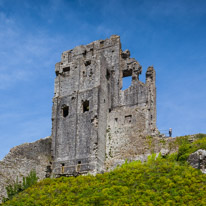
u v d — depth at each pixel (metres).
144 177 55.72
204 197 48.53
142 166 59.66
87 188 56.47
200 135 61.62
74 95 69.56
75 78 71.06
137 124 66.94
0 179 60.38
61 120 69.19
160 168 56.88
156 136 65.00
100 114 67.06
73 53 76.69
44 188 59.72
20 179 62.62
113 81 72.25
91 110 66.94
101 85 68.69
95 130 65.25
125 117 68.44
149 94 68.88
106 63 71.88
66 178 61.75
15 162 63.03
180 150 59.16
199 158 55.34
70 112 68.94
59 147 67.44
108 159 65.75
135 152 64.50
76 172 63.41
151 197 50.84
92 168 62.88
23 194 59.50
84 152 64.81
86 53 76.25
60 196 56.00
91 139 65.00
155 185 53.19
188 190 50.66
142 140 65.06
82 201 53.12
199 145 58.16
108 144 67.19
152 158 62.12
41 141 67.38
